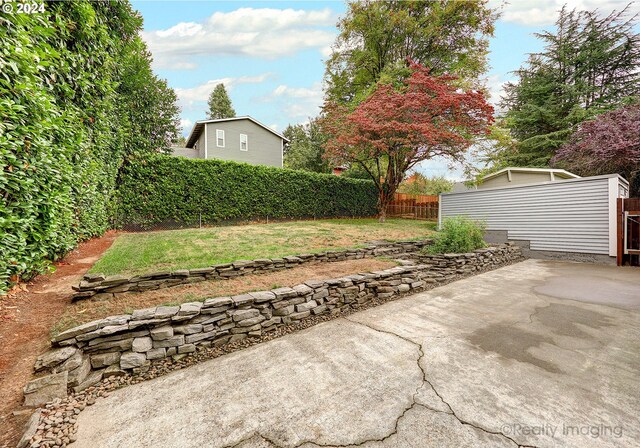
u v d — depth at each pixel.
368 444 1.45
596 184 6.66
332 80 16.47
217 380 2.03
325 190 13.00
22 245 2.55
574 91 15.66
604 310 3.47
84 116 4.32
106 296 2.83
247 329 2.70
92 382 1.92
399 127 9.56
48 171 2.88
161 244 5.30
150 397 1.83
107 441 1.45
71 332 1.96
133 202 7.96
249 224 10.02
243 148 17.20
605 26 15.41
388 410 1.70
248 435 1.51
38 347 1.99
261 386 1.95
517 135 18.12
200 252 4.70
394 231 8.59
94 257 4.32
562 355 2.37
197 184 9.18
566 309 3.52
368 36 13.97
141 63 10.18
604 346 2.54
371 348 2.51
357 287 3.68
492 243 7.98
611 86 15.52
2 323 2.23
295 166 23.34
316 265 4.64
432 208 14.08
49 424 1.53
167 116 12.31
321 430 1.54
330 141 11.62
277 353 2.44
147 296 2.90
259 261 3.98
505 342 2.62
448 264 5.46
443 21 12.62
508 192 8.33
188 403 1.77
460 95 9.51
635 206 6.13
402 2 13.31
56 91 3.49
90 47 4.38
